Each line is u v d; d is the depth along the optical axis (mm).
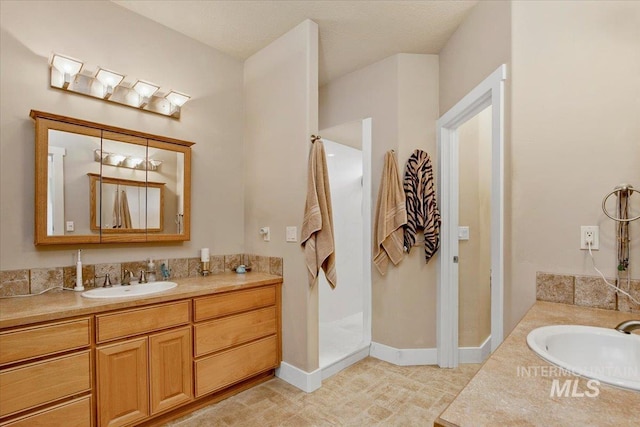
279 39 2498
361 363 2664
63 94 1925
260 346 2268
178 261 2391
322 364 2422
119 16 2146
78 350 1514
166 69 2367
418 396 2129
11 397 1337
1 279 1695
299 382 2246
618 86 1383
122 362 1646
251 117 2766
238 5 2123
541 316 1288
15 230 1749
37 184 1771
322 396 2131
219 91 2684
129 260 2162
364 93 2930
